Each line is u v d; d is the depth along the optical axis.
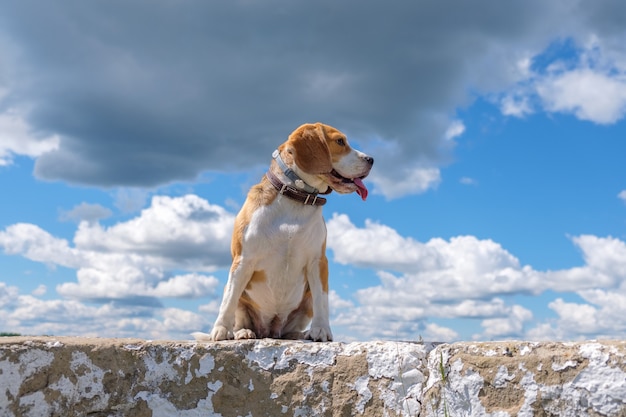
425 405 1.50
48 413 1.53
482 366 1.45
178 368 1.60
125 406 1.57
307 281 1.94
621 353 1.37
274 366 1.60
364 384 1.56
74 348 1.57
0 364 1.52
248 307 2.00
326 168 1.89
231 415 1.58
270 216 1.85
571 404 1.38
